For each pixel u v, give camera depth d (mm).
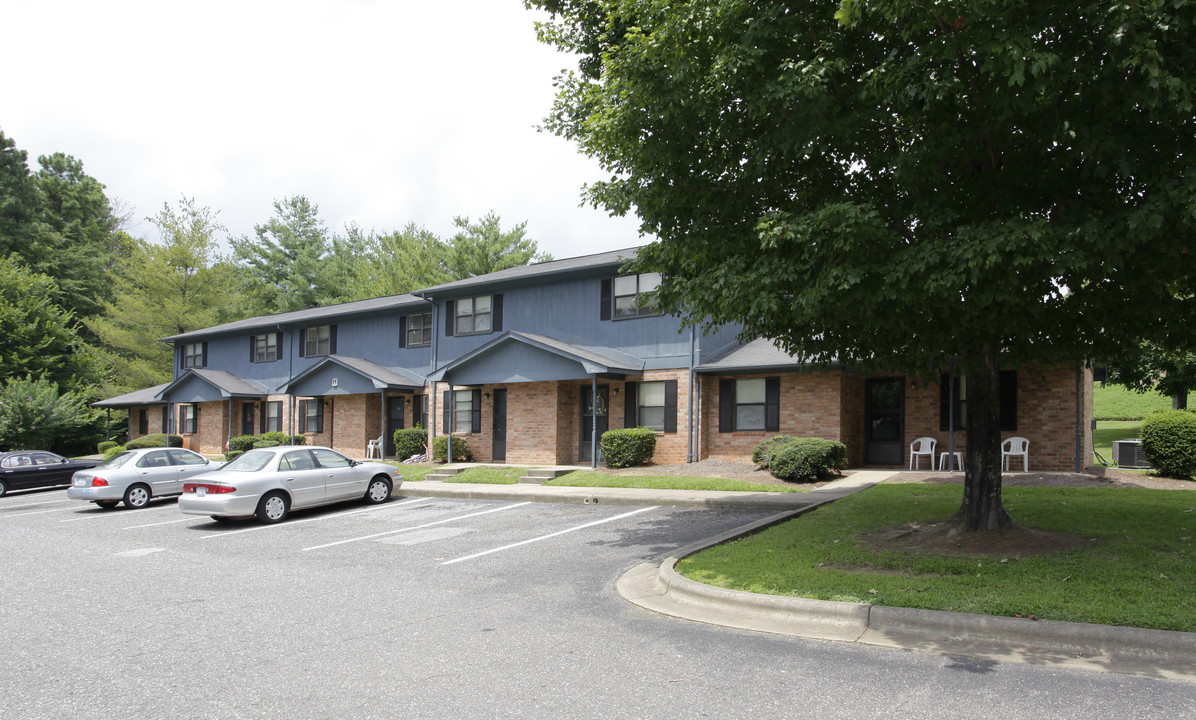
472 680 4938
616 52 8320
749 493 13789
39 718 4438
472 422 22766
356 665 5320
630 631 6027
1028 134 6824
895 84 6543
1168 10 5625
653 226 9094
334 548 10484
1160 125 6230
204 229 40406
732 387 18734
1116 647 5059
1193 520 8906
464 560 9344
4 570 9391
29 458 21484
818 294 6672
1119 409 36344
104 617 6895
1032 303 6750
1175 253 6023
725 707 4352
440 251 41906
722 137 7941
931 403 16969
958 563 7078
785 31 7160
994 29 5891
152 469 16844
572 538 10594
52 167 50812
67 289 43625
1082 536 8180
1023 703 4289
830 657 5207
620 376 19281
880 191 7930
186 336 33781
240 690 4855
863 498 12008
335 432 26578
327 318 27656
